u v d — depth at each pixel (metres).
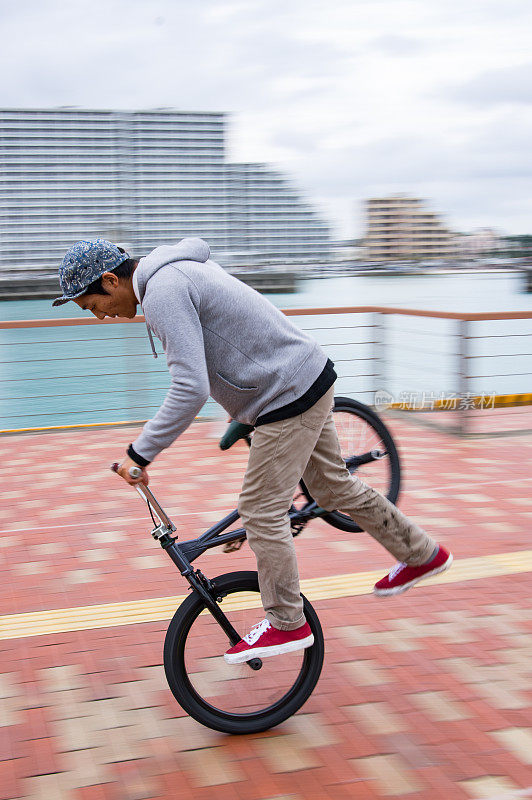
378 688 2.67
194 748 2.40
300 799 2.15
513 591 3.38
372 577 3.57
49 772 2.29
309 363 2.36
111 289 2.35
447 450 5.90
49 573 3.73
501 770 2.23
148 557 3.92
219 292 2.28
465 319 6.11
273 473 2.36
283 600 2.40
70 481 5.26
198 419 6.96
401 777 2.22
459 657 2.85
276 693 2.49
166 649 2.38
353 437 3.30
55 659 2.91
